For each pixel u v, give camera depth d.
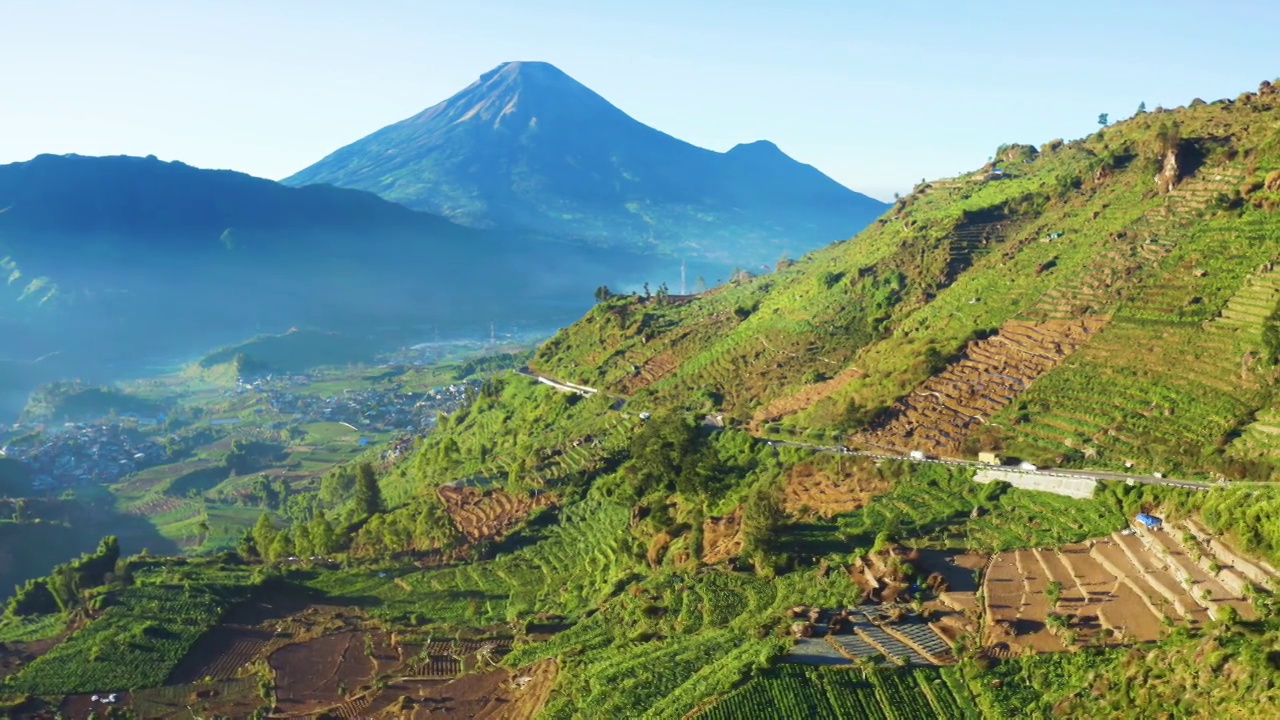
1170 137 167.12
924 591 88.38
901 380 141.12
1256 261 128.88
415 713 93.56
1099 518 95.69
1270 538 76.75
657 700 80.81
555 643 104.81
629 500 144.00
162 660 110.44
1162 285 135.75
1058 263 158.12
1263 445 97.12
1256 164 147.50
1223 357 114.75
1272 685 58.66
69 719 98.38
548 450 179.88
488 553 145.62
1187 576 78.19
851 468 123.00
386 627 119.69
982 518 102.19
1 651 117.25
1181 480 97.75
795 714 73.69
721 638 89.94
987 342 142.50
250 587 132.00
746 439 143.75
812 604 91.12
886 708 72.75
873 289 187.50
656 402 186.38
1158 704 63.88
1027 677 72.69
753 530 105.44
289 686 104.00
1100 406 116.44
